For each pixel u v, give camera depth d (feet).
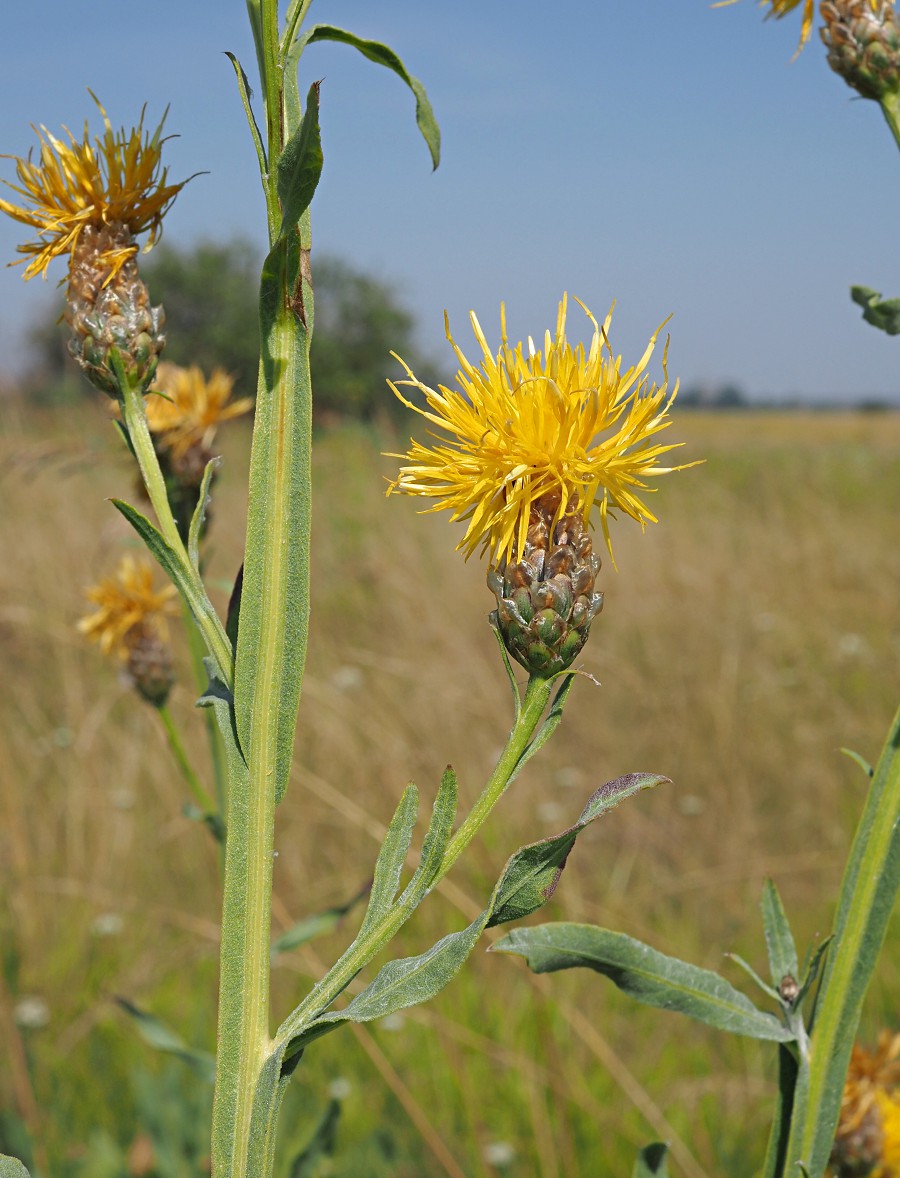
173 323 78.33
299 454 3.60
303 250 3.57
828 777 15.96
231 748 3.54
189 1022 11.50
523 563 3.65
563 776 16.17
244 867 3.47
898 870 4.24
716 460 52.21
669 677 19.10
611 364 3.77
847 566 25.79
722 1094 10.22
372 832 12.11
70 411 27.17
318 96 3.19
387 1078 9.17
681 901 13.58
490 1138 10.02
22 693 17.31
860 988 4.25
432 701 17.15
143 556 9.10
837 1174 5.49
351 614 21.29
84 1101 10.55
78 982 12.00
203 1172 9.07
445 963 3.20
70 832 13.98
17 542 20.67
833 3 4.77
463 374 3.80
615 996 11.45
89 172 4.34
